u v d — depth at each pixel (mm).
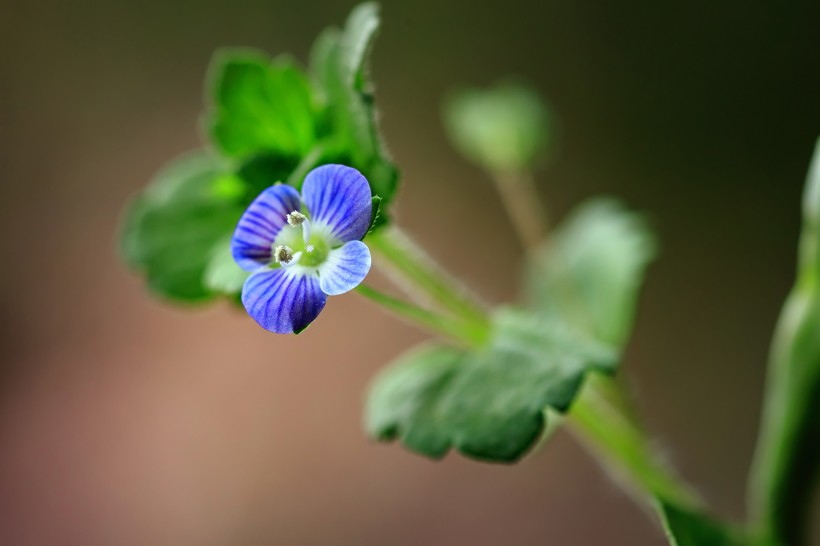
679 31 271
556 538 224
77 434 255
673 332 253
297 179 129
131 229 147
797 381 136
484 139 188
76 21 306
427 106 285
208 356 265
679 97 270
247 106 137
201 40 297
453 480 237
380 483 239
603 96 277
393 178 128
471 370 134
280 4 291
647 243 160
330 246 118
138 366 266
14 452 256
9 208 295
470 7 286
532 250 174
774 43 261
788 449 136
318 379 256
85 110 302
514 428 130
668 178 267
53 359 272
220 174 144
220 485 244
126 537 239
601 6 277
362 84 129
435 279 136
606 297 157
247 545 235
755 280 250
